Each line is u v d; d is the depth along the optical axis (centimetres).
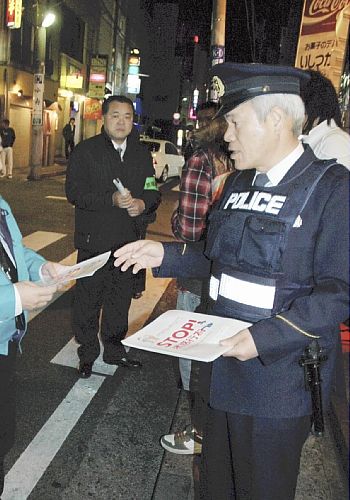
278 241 163
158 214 1143
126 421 343
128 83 3234
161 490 278
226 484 198
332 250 158
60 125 2592
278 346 158
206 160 263
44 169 2069
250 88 167
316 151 247
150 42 4319
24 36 1998
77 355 430
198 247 216
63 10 2331
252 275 169
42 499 268
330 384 175
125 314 396
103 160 359
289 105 167
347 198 157
